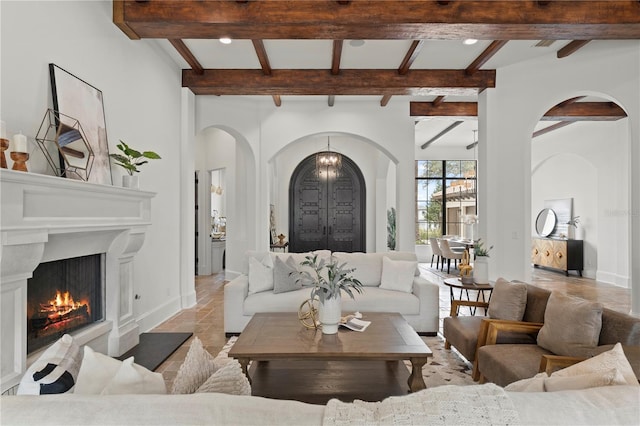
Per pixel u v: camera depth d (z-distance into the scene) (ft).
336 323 8.96
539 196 31.40
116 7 11.36
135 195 10.69
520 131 16.63
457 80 17.34
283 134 21.72
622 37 12.55
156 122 14.65
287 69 17.52
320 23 11.52
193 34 12.20
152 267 14.16
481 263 13.25
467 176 36.70
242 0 11.37
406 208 21.93
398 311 12.92
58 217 7.52
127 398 2.76
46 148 8.57
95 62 10.57
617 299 19.66
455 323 10.71
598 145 24.94
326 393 8.03
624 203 23.13
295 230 32.07
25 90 8.02
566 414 2.61
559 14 11.52
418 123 27.48
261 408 2.69
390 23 11.51
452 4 11.49
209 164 27.48
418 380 7.77
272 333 9.01
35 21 8.29
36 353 8.14
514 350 8.27
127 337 11.27
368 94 18.35
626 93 14.26
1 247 6.12
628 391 2.85
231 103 20.89
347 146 32.17
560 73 15.69
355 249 32.04
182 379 3.84
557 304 8.11
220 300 18.98
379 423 2.58
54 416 2.59
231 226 24.99
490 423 2.56
